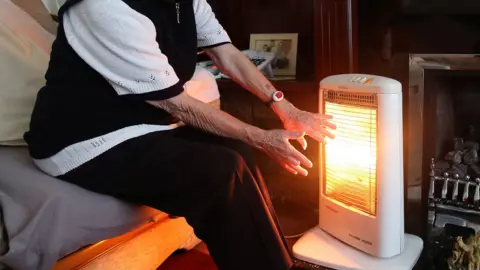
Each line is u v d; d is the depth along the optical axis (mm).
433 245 1621
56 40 1179
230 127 1182
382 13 1589
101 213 1117
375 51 1632
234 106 2105
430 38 1516
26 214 1065
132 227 1214
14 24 1518
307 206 1953
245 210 1039
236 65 1422
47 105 1130
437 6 1478
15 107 1312
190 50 1228
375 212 1350
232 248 1041
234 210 1029
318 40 1692
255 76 1406
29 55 1415
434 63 1516
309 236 1531
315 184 1929
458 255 1434
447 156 1633
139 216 1215
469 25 1452
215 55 1438
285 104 1386
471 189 1599
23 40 1449
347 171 1414
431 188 1620
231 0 2150
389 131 1276
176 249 1591
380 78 1301
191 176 1046
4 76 1323
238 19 2158
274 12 2055
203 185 1038
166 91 1102
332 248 1453
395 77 1600
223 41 1411
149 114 1167
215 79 1908
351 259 1390
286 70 1992
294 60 1979
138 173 1088
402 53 1570
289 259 1083
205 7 1375
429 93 1569
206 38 1398
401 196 1352
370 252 1386
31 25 1570
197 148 1089
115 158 1103
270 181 2057
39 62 1421
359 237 1409
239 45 2182
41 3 1724
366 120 1311
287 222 1856
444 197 1609
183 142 1127
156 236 1424
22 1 1647
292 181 2002
